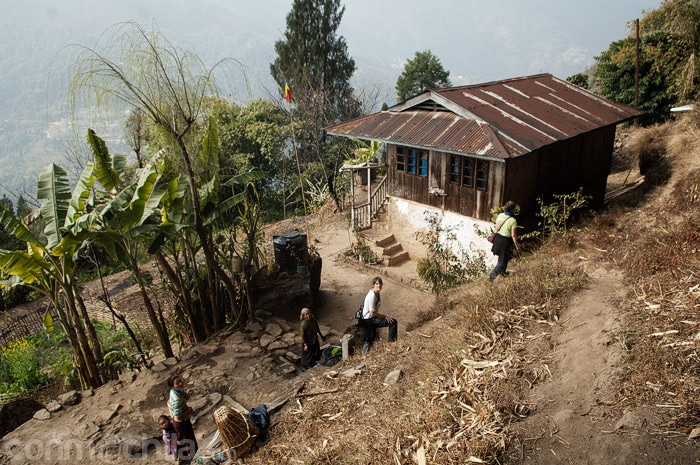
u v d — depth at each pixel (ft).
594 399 15.40
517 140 36.35
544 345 19.63
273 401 23.29
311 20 92.68
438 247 40.86
